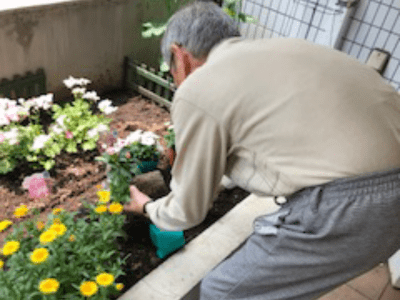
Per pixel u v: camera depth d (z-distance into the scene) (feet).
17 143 7.97
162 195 7.41
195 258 6.57
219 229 7.19
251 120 3.35
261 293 4.36
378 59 9.93
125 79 11.29
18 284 5.03
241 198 8.17
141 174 7.40
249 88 3.29
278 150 3.41
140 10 10.55
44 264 5.12
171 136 7.97
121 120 9.93
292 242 3.80
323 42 10.52
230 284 4.42
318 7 10.11
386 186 3.29
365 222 3.38
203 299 4.84
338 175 3.27
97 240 5.95
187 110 3.47
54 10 8.65
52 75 9.63
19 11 8.07
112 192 6.46
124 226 6.75
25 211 5.62
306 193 3.56
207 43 3.65
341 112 3.24
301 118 3.24
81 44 9.69
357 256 3.67
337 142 3.22
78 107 9.01
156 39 11.67
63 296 5.20
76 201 7.50
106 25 9.94
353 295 6.44
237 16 10.61
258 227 4.18
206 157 3.64
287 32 11.10
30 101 8.08
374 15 9.70
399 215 3.42
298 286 4.12
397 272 6.53
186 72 4.00
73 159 8.47
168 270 6.30
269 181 3.81
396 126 3.45
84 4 9.09
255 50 3.45
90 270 5.57
